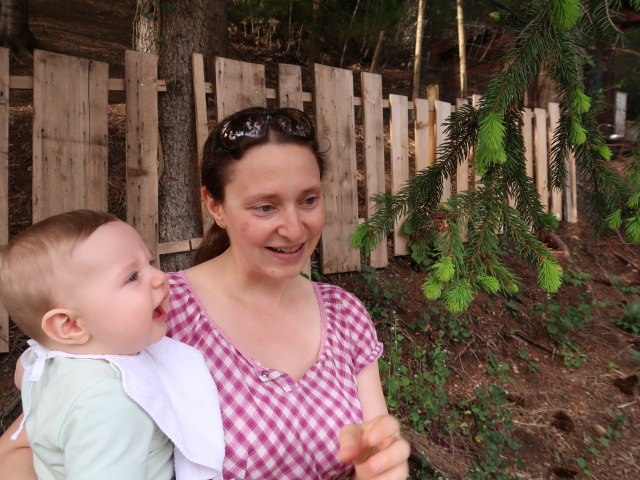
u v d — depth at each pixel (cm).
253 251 122
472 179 516
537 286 477
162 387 110
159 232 355
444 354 373
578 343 439
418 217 236
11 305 109
